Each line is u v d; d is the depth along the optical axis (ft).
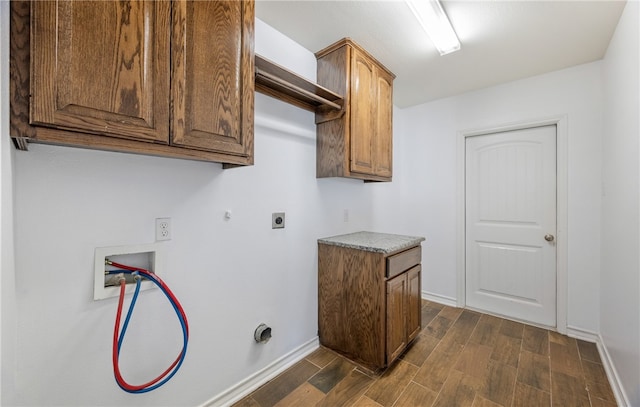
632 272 4.65
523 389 5.26
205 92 3.46
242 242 5.20
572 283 7.37
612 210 5.90
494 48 6.47
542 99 7.80
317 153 6.66
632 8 4.71
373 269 5.85
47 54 2.35
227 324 4.97
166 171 4.14
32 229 3.05
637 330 4.33
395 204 10.36
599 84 7.00
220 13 3.63
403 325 6.39
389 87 7.50
